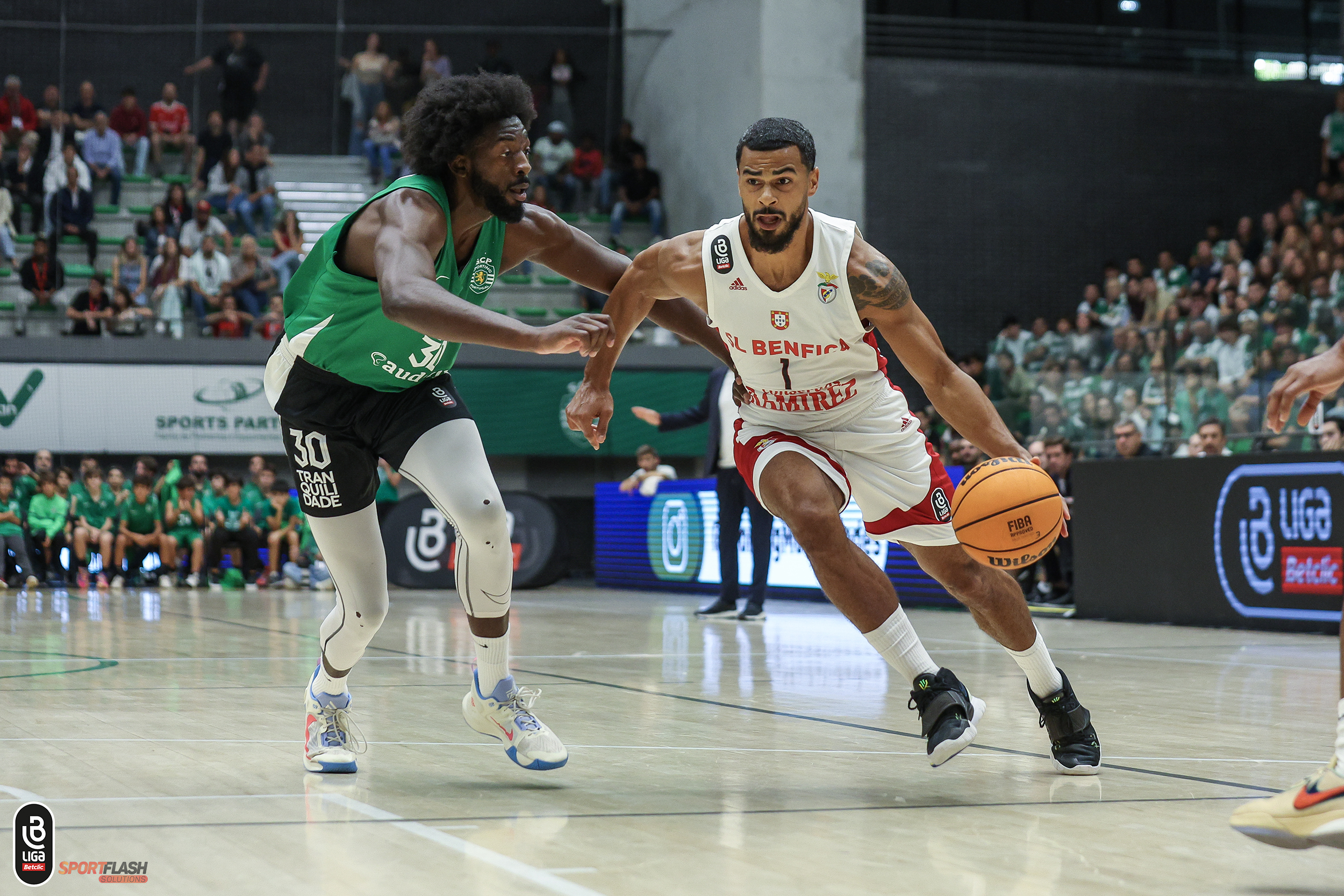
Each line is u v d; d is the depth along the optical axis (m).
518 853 5.23
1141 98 41.09
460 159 6.52
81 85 41.84
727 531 20.55
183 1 43.53
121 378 33.88
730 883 4.79
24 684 11.45
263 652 14.65
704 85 41.00
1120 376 23.64
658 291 7.29
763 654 14.76
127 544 30.34
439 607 23.00
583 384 7.54
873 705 10.27
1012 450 7.04
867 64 39.38
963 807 6.30
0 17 42.03
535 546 29.73
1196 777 7.19
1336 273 29.97
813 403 7.19
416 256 6.15
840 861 5.16
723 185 39.78
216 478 30.88
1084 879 4.93
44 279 35.34
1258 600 18.22
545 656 14.48
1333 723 9.40
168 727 8.81
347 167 42.03
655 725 9.12
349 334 6.65
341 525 7.02
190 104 42.00
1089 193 40.78
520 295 40.12
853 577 6.79
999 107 40.28
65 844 5.32
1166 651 15.39
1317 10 43.38
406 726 9.00
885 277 6.77
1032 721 9.41
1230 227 41.53
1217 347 21.72
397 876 4.82
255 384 34.66
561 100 43.44
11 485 29.44
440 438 6.86
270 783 6.79
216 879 4.76
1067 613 21.50
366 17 45.00
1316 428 19.42
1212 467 18.92
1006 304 40.28
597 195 42.19
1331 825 4.74
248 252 36.12
